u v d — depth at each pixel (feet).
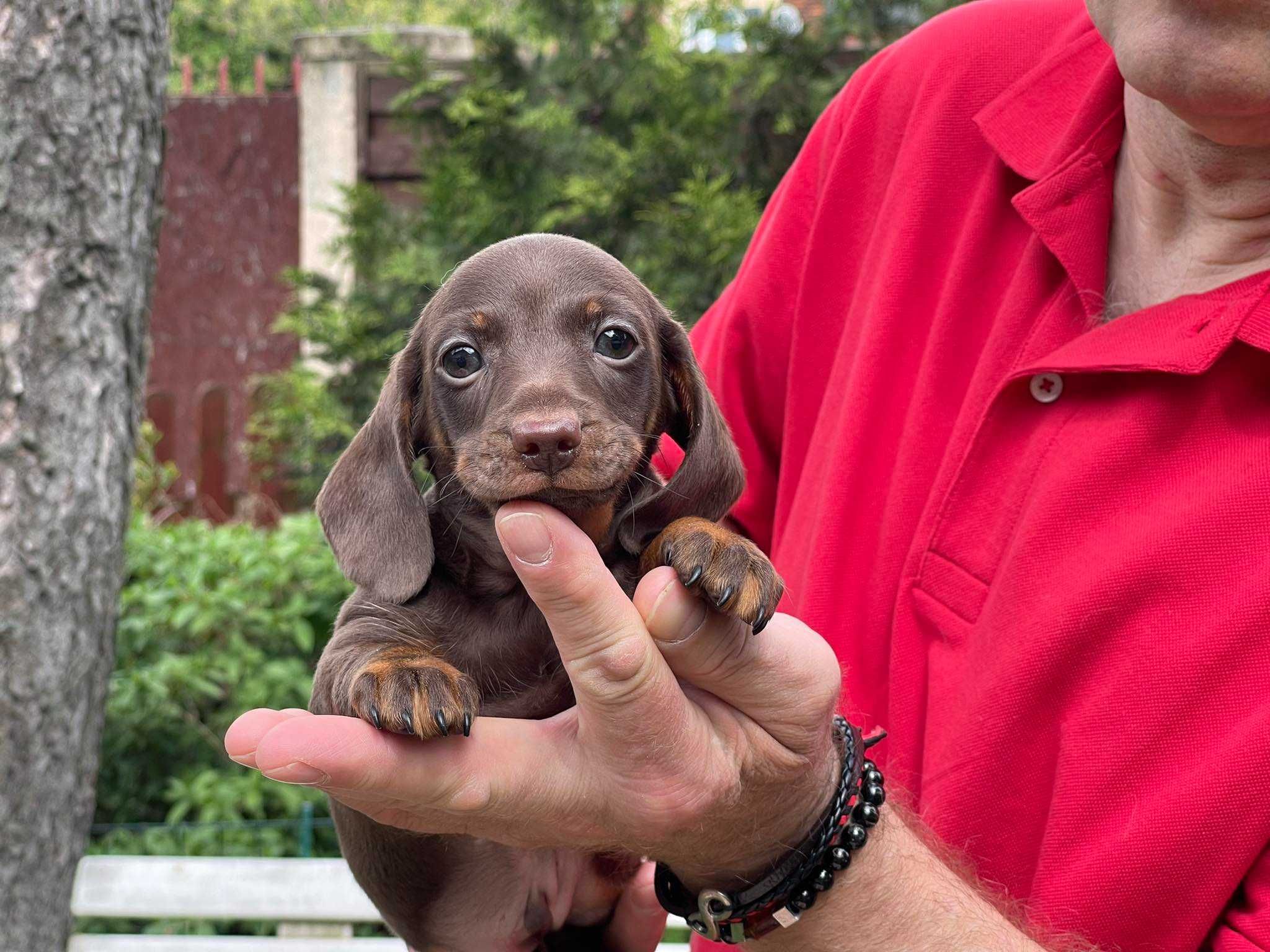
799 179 1.75
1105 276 1.41
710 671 1.08
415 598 1.32
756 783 1.12
